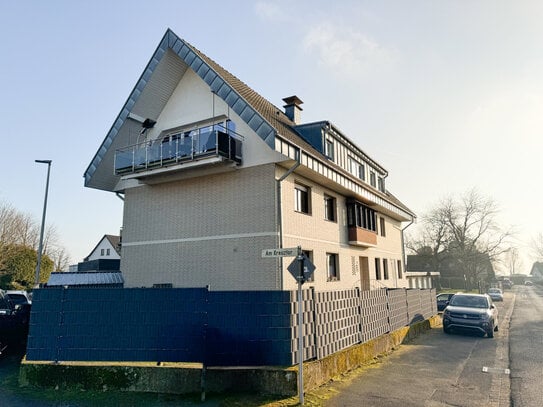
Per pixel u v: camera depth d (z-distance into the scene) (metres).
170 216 15.32
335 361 8.72
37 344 8.03
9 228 38.53
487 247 55.25
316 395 7.26
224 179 14.13
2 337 11.51
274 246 12.70
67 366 7.75
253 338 7.58
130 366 7.61
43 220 19.19
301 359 6.92
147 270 15.45
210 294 7.77
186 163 13.46
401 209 24.70
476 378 8.66
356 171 20.66
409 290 15.73
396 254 26.30
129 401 6.96
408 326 14.51
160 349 7.68
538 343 13.47
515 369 9.55
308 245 14.62
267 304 7.67
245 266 13.20
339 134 18.05
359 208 19.33
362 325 10.71
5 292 22.95
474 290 54.12
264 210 13.09
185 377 7.43
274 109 17.98
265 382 7.30
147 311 7.86
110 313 7.96
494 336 15.23
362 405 6.79
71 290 8.14
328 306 9.09
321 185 16.16
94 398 7.12
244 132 13.98
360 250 19.81
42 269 35.97
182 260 14.63
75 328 7.99
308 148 14.41
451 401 7.07
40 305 8.16
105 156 16.08
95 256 59.34
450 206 55.78
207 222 14.28
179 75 15.95
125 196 16.84
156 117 16.56
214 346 7.58
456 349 12.25
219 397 7.09
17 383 8.06
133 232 16.23
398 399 7.13
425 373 9.07
